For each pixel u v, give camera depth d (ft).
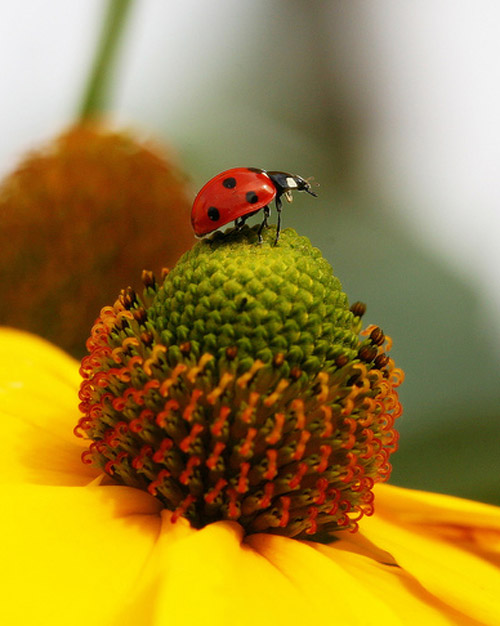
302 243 0.44
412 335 0.64
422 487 0.56
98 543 0.41
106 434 0.43
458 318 0.64
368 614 0.41
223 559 0.41
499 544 0.46
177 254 0.54
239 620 0.40
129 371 0.43
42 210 0.53
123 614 0.40
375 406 0.44
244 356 0.43
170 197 0.54
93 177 0.53
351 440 0.43
